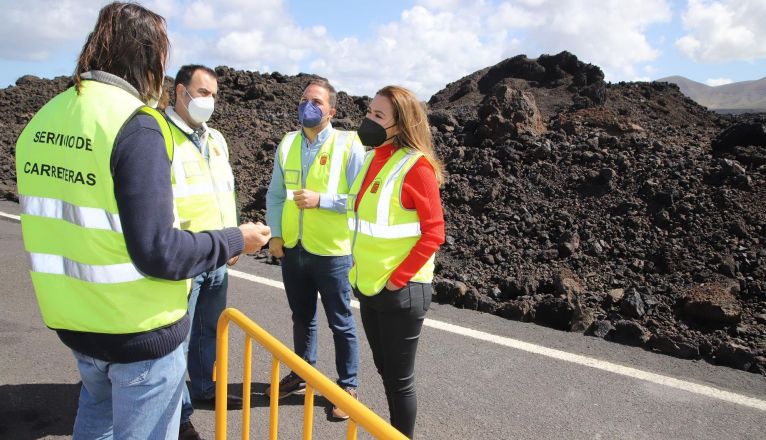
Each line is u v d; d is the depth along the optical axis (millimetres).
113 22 1759
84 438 2062
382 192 2588
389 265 2596
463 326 4691
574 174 6957
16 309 4984
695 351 4129
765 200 5836
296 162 3568
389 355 2709
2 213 8344
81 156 1656
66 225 1702
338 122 9828
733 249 5340
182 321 1915
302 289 3609
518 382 3803
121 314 1730
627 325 4469
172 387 1915
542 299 4996
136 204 1632
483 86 12875
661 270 5328
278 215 3693
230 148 10023
